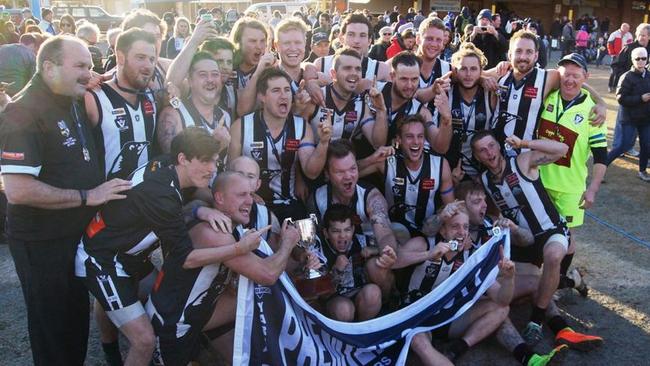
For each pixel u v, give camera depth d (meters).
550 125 4.42
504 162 4.09
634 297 4.54
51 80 2.85
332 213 3.63
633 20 34.12
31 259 3.02
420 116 3.97
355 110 4.39
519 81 4.53
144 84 3.41
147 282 3.52
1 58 6.80
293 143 3.97
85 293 3.25
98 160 3.36
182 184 2.95
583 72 4.27
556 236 3.97
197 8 35.31
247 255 3.02
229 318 3.33
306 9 27.83
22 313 4.38
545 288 3.85
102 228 2.95
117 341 3.59
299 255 3.58
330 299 3.67
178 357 3.13
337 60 4.24
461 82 4.49
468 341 3.70
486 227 4.03
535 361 3.54
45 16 15.35
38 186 2.83
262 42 4.42
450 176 4.13
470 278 3.65
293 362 3.23
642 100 7.22
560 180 4.39
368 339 3.44
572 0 33.62
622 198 6.94
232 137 3.95
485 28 9.52
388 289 3.88
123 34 3.35
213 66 3.65
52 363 3.20
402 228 4.18
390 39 10.01
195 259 2.90
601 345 3.87
